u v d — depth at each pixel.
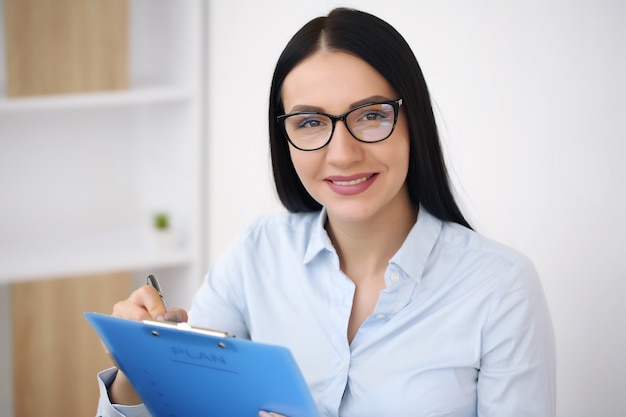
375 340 1.47
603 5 1.63
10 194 3.08
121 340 1.31
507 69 1.88
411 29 2.17
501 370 1.43
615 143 1.64
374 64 1.35
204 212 3.06
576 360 1.85
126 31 2.85
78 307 2.95
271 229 1.68
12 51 2.73
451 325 1.45
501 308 1.42
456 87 2.05
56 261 2.85
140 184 3.27
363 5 2.33
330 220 1.53
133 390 1.49
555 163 1.80
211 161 2.99
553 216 1.83
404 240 1.51
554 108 1.78
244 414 1.31
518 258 1.45
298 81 1.38
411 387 1.45
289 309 1.59
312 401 1.22
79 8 2.78
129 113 3.20
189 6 2.90
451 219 1.53
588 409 1.83
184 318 1.43
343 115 1.35
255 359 1.19
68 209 3.18
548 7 1.76
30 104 2.74
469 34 1.98
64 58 2.79
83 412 3.02
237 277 1.68
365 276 1.53
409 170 1.48
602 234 1.71
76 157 3.15
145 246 3.06
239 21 2.70
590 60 1.68
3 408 3.12
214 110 2.92
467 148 2.05
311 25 1.38
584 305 1.79
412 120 1.40
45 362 2.95
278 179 1.60
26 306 2.89
